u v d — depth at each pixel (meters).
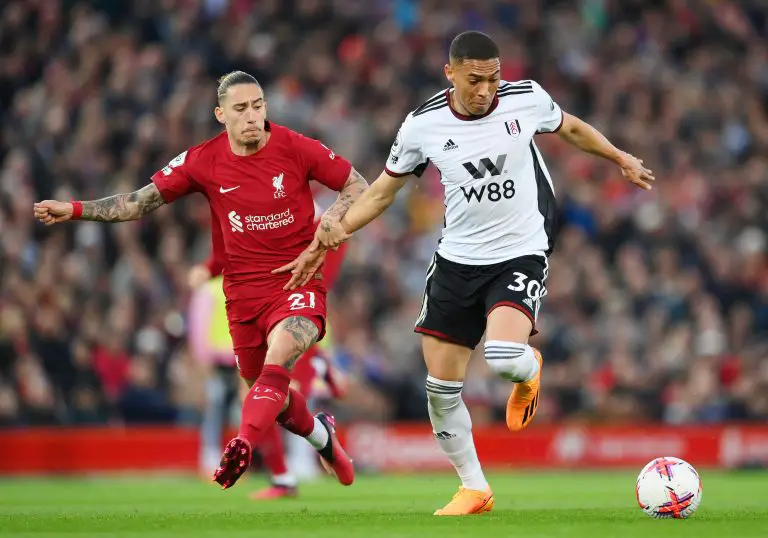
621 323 63.97
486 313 25.88
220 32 74.62
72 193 61.84
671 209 71.81
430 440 55.06
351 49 78.69
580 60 83.81
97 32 71.75
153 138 65.31
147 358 55.44
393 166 26.56
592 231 70.12
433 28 81.62
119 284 58.28
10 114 68.75
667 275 67.19
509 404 26.66
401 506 32.19
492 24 84.06
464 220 26.20
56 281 56.09
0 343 52.16
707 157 78.38
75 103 66.88
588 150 27.22
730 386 62.81
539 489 42.38
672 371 62.47
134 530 22.75
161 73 69.81
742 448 57.59
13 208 59.53
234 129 27.38
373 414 56.00
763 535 21.56
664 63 85.38
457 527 23.14
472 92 25.17
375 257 66.06
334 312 57.47
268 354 26.88
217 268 36.44
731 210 74.19
